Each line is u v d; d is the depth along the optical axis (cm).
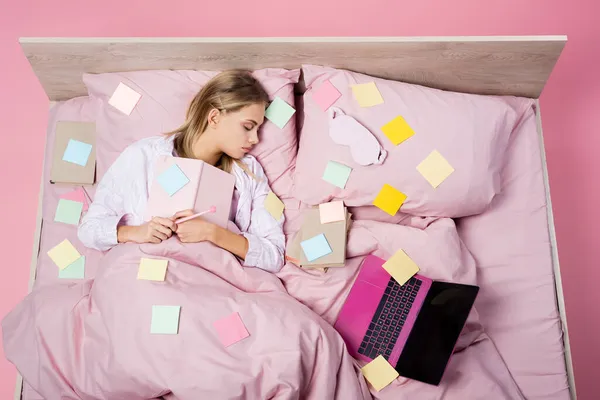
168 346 168
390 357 183
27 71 264
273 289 189
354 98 205
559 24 269
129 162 196
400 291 190
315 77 211
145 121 206
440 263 194
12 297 238
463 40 205
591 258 245
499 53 208
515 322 195
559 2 271
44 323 177
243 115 196
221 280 185
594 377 233
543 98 264
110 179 195
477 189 198
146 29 268
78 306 179
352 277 197
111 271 179
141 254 182
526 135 214
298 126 223
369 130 201
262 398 167
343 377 175
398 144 199
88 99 220
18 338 180
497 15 270
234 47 207
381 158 197
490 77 216
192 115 200
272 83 210
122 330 171
